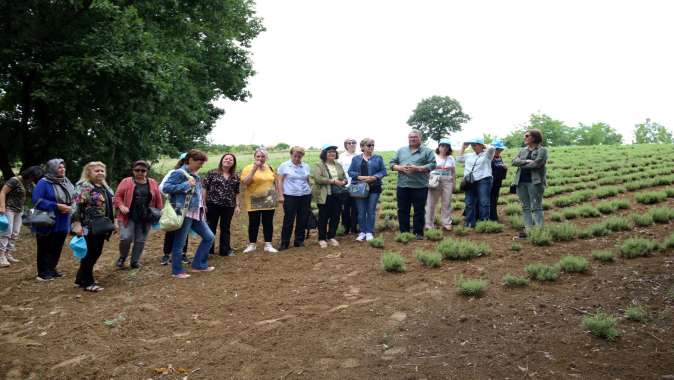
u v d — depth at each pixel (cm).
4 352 527
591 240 837
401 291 658
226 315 611
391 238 999
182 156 791
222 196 887
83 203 704
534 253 783
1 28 1417
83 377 475
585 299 575
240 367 479
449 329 529
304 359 487
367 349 500
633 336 481
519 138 7744
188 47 2173
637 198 1240
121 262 857
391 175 2127
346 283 705
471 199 1036
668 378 407
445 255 795
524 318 538
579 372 427
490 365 450
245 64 2722
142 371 480
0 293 735
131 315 619
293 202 940
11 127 1720
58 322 607
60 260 948
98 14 1532
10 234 904
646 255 711
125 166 2089
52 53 1462
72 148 1684
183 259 895
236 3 2423
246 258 883
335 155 961
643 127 8225
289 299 654
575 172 1925
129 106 1603
